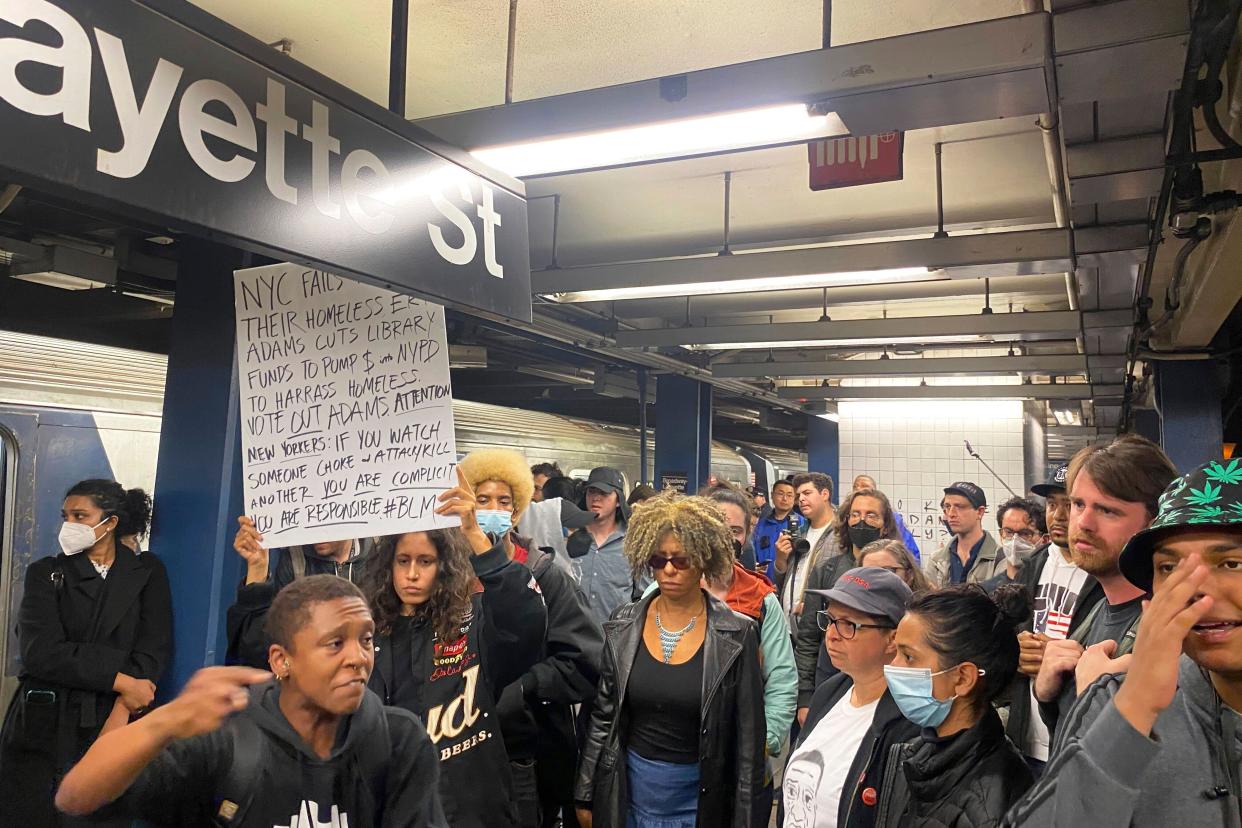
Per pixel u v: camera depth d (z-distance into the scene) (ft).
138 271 15.90
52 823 10.27
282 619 5.09
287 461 7.19
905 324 21.63
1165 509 3.86
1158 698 3.64
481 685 8.05
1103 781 3.75
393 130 6.44
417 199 6.60
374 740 5.38
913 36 7.23
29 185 4.26
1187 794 3.76
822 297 25.43
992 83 7.22
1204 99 8.66
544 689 8.91
